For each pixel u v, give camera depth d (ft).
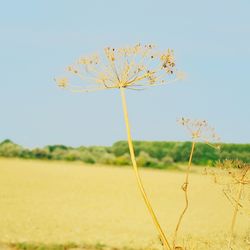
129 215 106.73
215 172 34.73
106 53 26.61
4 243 64.80
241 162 34.14
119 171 225.76
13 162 236.43
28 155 266.16
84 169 225.35
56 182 168.45
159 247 58.18
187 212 115.65
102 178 190.29
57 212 104.22
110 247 64.69
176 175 213.87
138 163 256.32
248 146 202.18
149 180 190.70
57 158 264.72
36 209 106.83
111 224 91.76
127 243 67.72
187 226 92.68
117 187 164.86
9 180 165.58
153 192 156.66
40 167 220.43
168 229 87.76
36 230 78.48
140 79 26.71
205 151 251.80
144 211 114.83
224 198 142.82
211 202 135.64
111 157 265.34
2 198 123.03
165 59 26.27
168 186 173.68
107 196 140.36
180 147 259.39
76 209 111.14
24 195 131.13
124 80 26.73
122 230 84.17
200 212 115.75
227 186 35.27
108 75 26.68
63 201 123.95
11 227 79.97
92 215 103.19
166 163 256.73
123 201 131.64
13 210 103.35
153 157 263.29
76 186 160.66
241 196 37.04
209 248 51.26
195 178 200.64
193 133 32.45
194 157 251.19
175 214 112.16
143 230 85.66
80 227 85.15
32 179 172.76
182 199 142.51
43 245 63.10
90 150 271.69
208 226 92.79
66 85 26.45
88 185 165.37
